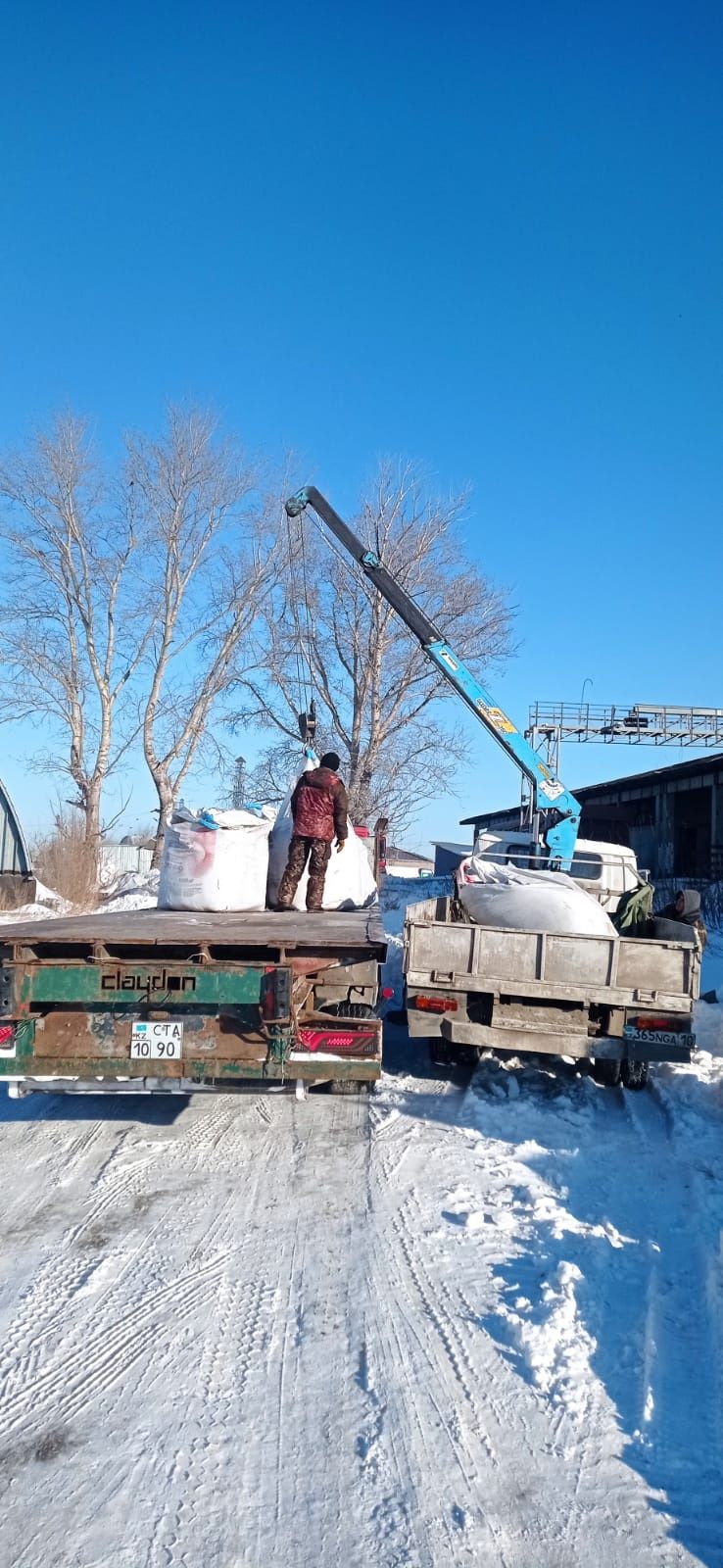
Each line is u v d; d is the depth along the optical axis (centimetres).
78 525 3172
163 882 889
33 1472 316
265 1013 563
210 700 3225
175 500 3189
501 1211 516
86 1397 355
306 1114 691
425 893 2847
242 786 3203
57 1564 278
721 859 2902
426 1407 351
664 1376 371
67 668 3175
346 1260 462
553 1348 387
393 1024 1017
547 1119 680
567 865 1137
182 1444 331
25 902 2347
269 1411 348
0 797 2409
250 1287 437
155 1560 279
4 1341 392
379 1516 297
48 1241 482
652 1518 299
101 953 571
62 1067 570
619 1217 518
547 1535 291
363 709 3027
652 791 3356
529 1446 331
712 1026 939
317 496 1358
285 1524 294
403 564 2930
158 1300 425
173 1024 573
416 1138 639
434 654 1227
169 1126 664
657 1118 695
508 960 723
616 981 712
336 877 955
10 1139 637
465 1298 428
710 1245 473
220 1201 532
